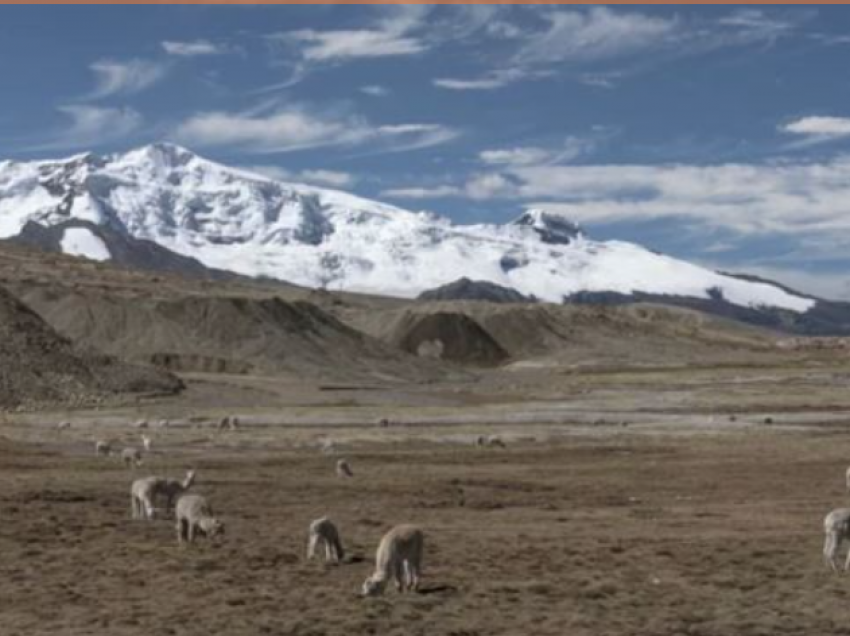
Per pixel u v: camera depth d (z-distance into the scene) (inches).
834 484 3459.6
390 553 1724.9
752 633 1542.8
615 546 2183.8
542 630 1531.7
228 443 4648.1
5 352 7111.2
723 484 3457.2
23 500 2751.0
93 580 1803.6
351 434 5162.4
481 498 3038.9
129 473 3526.1
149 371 7736.2
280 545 2132.1
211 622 1533.0
